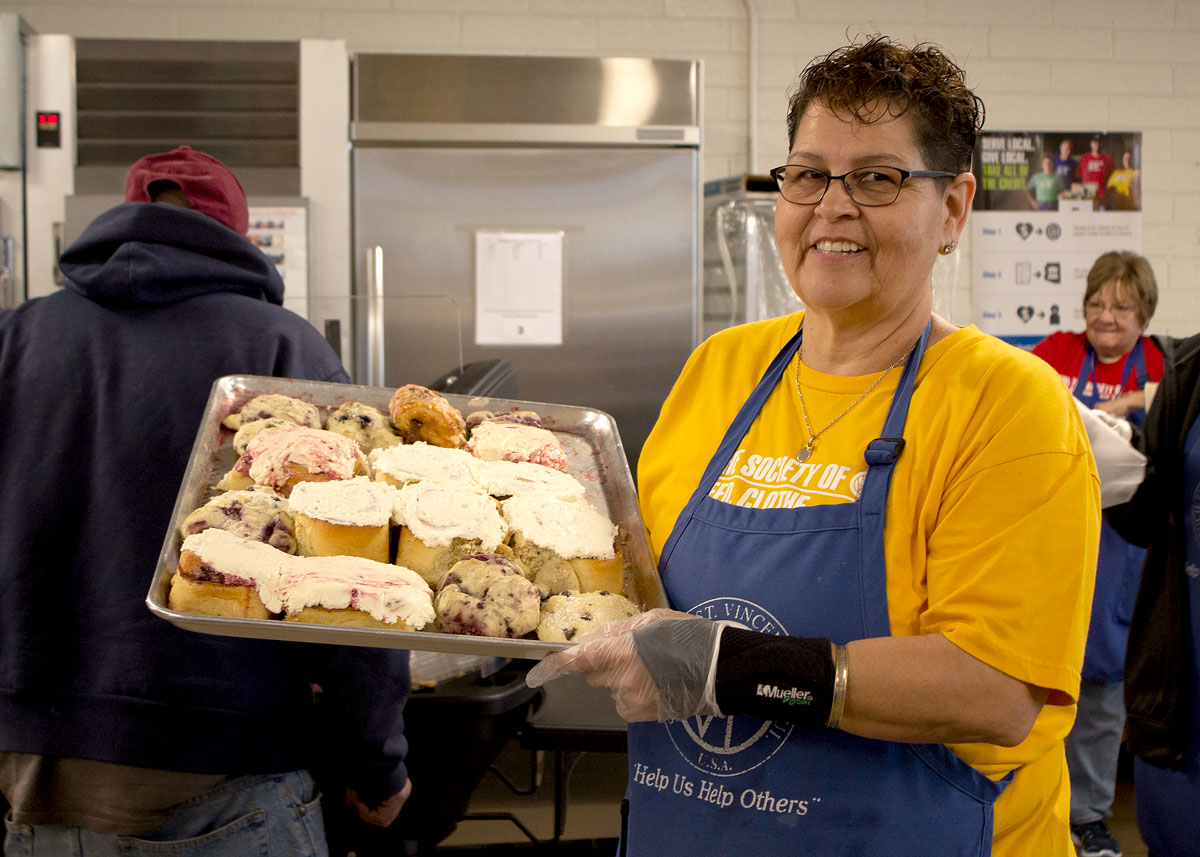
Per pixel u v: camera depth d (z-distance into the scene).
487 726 1.33
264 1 3.35
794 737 0.88
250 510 0.94
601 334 2.94
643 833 0.95
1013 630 0.80
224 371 1.19
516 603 0.89
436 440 1.18
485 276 2.89
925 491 0.88
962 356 0.92
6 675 1.10
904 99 0.87
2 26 2.69
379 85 2.84
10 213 2.76
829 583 0.89
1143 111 3.74
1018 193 3.72
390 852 1.40
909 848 0.86
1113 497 1.59
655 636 0.83
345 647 1.16
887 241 0.89
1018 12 3.68
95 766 1.09
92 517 1.13
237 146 2.81
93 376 1.16
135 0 3.30
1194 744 1.53
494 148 2.88
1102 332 2.87
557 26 3.47
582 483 1.17
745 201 2.99
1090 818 2.35
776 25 3.56
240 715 1.11
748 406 1.04
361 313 2.13
